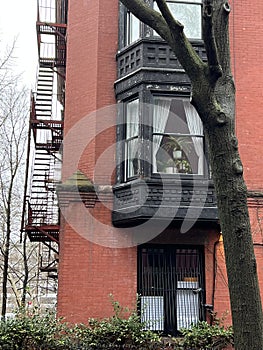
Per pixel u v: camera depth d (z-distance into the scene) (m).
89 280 10.87
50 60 16.62
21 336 9.77
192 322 10.84
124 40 12.14
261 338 4.35
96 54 12.20
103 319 10.56
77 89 12.26
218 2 5.37
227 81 5.14
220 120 4.86
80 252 10.98
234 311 4.47
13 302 25.84
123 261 11.06
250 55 12.32
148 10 5.53
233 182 4.73
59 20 16.61
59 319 10.30
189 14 12.12
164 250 11.36
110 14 12.58
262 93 12.15
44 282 25.55
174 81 11.37
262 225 11.40
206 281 11.17
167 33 5.32
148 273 11.16
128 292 10.92
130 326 10.09
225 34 5.29
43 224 13.39
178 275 11.23
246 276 4.50
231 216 4.65
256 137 11.88
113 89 12.07
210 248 11.37
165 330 10.84
